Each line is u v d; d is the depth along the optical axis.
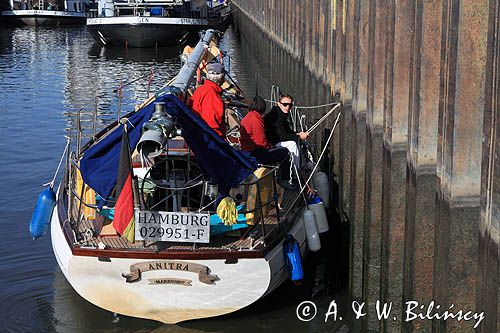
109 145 7.27
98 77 28.06
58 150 16.00
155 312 7.61
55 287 8.86
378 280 7.96
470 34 5.56
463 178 5.73
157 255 7.24
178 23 38.03
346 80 10.03
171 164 8.16
